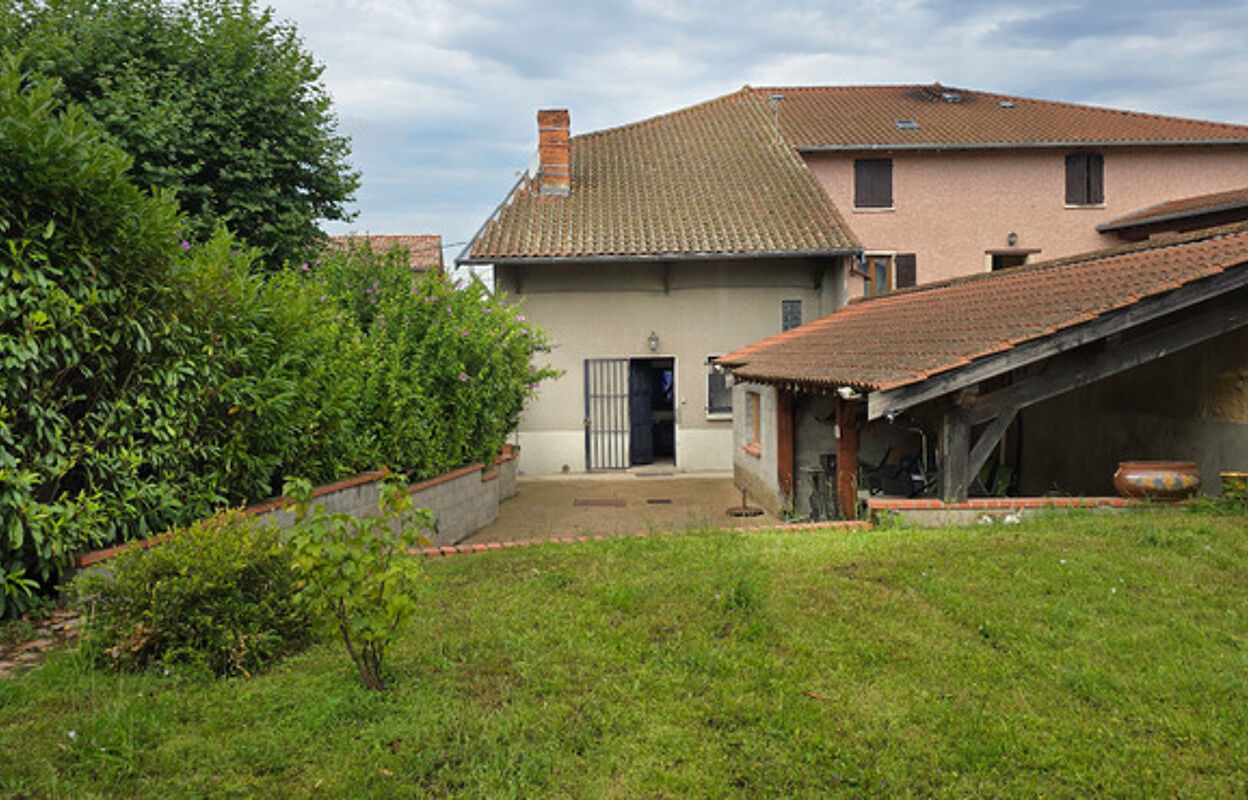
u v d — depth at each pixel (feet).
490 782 11.30
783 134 80.38
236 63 47.60
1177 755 11.91
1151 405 35.29
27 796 10.66
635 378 63.41
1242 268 26.73
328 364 26.89
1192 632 16.29
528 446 63.05
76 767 11.38
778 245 59.88
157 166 42.50
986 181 80.79
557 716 13.19
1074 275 35.65
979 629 16.66
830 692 13.99
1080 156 81.10
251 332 22.39
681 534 27.91
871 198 80.64
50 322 16.65
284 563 16.80
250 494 23.03
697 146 78.43
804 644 15.96
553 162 68.69
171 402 19.69
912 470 38.17
